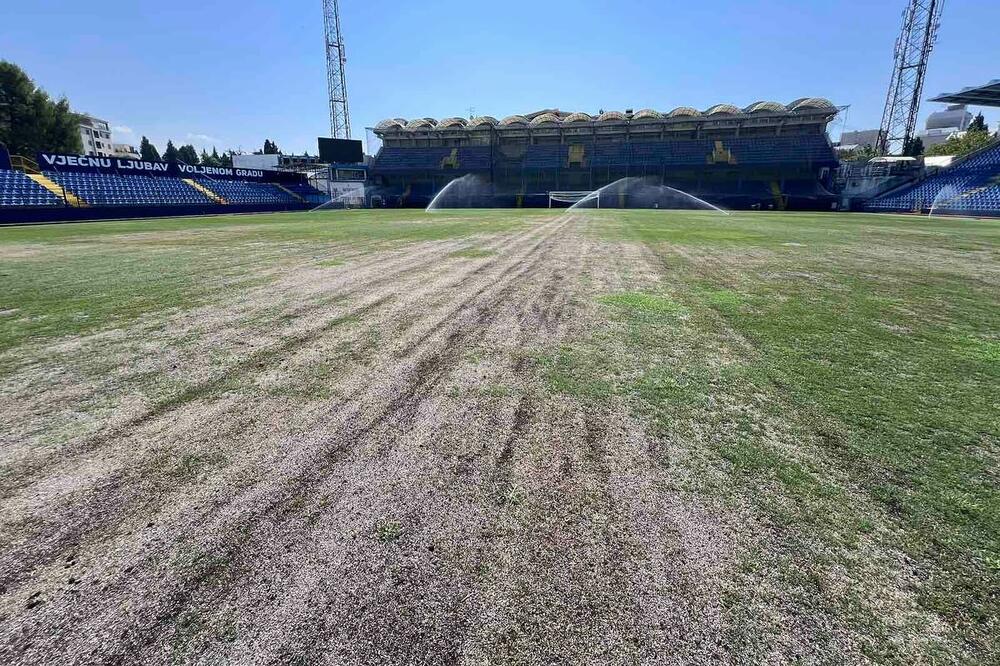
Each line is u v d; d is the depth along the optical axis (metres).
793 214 36.66
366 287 7.03
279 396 3.36
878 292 6.92
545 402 3.26
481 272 8.27
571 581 1.77
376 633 1.56
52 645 1.54
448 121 59.94
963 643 1.54
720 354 4.23
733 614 1.64
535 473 2.44
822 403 3.26
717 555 1.90
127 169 35.16
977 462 2.56
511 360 4.05
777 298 6.46
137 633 1.58
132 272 8.41
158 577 1.80
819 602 1.69
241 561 1.87
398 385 3.54
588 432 2.86
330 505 2.20
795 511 2.16
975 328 5.09
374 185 61.34
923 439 2.79
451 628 1.58
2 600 1.71
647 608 1.66
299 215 34.09
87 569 1.84
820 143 49.75
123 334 4.80
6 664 1.47
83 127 88.31
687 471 2.46
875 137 97.25
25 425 2.96
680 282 7.53
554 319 5.33
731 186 52.88
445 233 16.02
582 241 13.44
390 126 59.31
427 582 1.76
